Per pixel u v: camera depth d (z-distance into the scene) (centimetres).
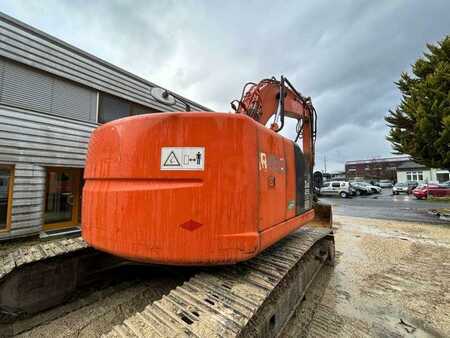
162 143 187
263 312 188
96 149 223
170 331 138
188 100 908
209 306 159
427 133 1028
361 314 291
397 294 344
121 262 343
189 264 178
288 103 409
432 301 324
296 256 255
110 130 211
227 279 198
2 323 242
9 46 489
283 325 228
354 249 582
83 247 301
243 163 183
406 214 1146
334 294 343
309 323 271
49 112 554
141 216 183
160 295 301
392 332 257
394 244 626
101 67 645
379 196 2320
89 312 269
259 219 193
